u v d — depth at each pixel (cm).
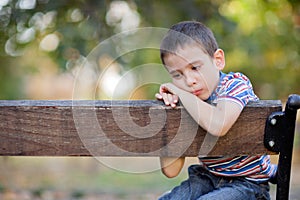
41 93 1201
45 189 721
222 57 267
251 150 217
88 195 682
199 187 278
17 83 944
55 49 762
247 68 1048
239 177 270
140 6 752
